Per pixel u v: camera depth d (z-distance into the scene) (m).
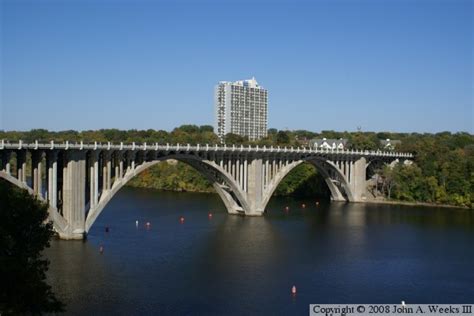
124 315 40.91
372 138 152.75
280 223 83.19
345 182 110.50
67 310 41.44
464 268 56.75
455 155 112.31
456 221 86.94
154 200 113.62
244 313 42.06
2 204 34.28
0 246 32.53
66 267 52.56
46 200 57.41
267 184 92.31
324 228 79.25
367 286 49.94
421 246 67.19
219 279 50.81
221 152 82.19
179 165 140.50
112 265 54.12
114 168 68.88
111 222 80.81
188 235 71.56
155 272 52.44
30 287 31.16
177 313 41.66
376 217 90.69
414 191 111.00
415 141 130.50
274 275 52.75
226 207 95.81
